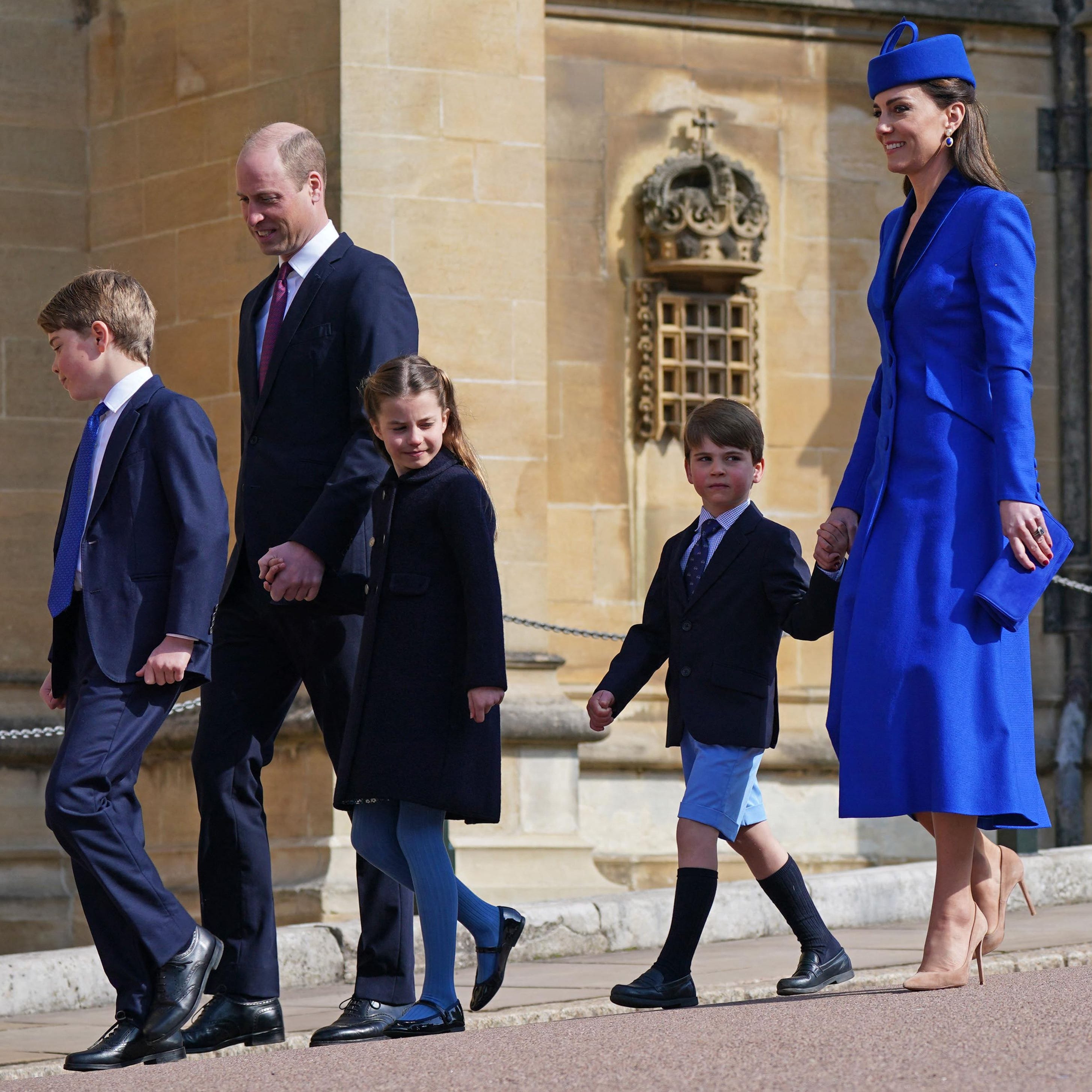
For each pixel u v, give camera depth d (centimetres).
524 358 3406
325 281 1803
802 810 3803
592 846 3378
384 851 1728
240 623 1786
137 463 1700
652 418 3769
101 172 3703
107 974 1662
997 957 2016
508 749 3350
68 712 1723
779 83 3919
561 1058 1297
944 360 1631
